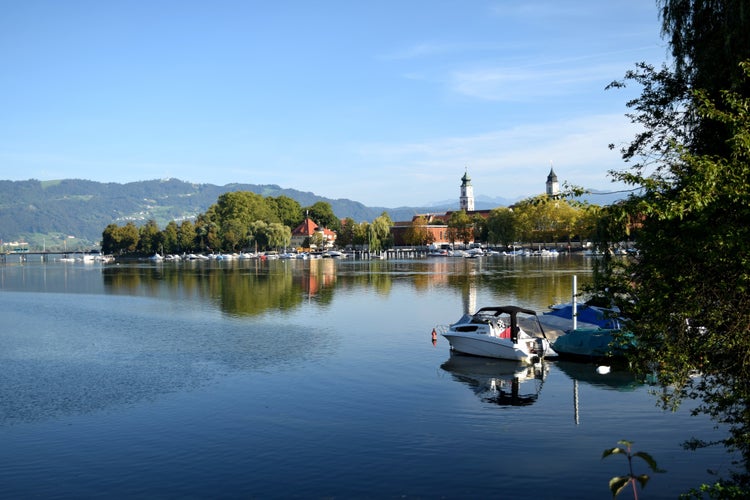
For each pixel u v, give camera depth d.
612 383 36.28
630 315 16.94
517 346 41.84
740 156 15.59
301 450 25.55
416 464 23.86
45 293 102.25
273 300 83.31
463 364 41.66
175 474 23.31
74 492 21.92
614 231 18.06
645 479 11.05
